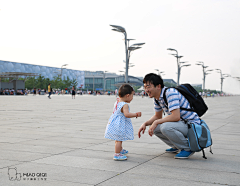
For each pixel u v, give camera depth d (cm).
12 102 2406
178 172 342
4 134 643
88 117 1096
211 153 438
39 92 7081
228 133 692
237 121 982
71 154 439
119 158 402
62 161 393
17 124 843
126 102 424
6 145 510
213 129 768
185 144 418
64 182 298
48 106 1852
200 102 430
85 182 299
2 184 292
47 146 504
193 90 435
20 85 6103
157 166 371
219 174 334
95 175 326
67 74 12562
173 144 427
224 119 1055
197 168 362
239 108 1862
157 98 440
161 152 463
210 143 421
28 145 512
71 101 2825
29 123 872
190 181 306
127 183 297
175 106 416
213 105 2367
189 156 417
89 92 9331
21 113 1255
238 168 364
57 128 759
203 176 325
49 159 404
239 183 300
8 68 9656
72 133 669
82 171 342
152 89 430
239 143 554
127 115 405
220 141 577
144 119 1027
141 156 432
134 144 536
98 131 705
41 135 633
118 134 403
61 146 505
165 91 425
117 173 335
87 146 507
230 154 452
